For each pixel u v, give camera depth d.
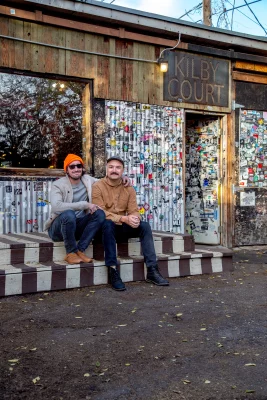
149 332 3.72
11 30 6.57
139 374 2.93
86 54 7.22
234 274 6.02
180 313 4.24
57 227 5.11
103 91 7.39
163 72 7.96
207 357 3.21
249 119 8.94
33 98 6.86
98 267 5.19
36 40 6.78
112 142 7.50
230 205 8.72
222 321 4.03
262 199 9.07
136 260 5.43
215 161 8.82
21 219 6.72
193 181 9.09
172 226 8.09
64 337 3.58
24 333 3.65
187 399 2.60
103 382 2.81
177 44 7.87
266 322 4.02
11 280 4.68
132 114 7.68
